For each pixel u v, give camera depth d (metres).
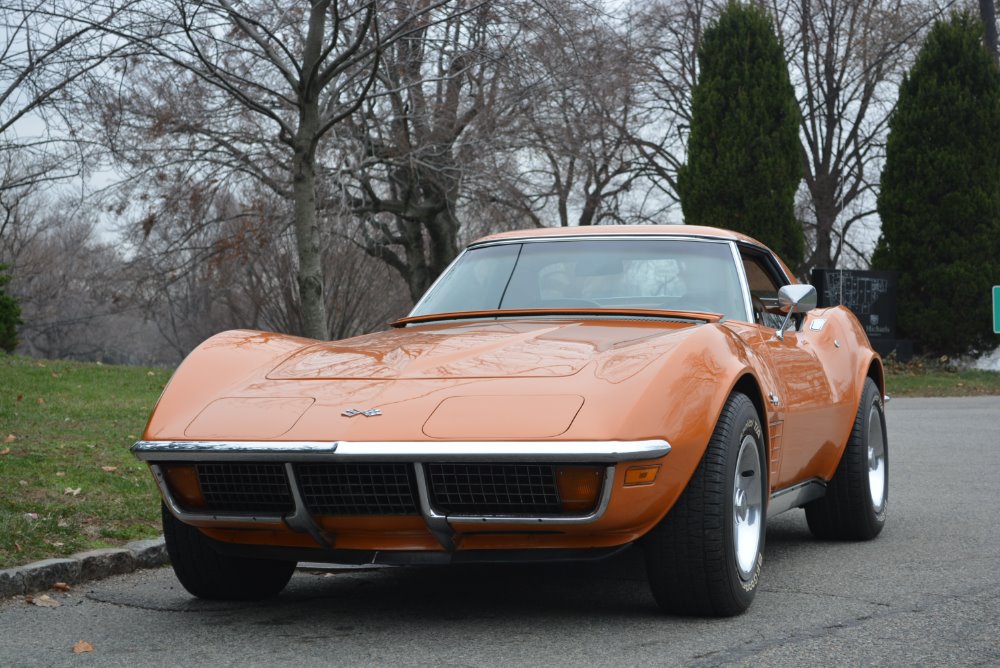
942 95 21.19
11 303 18.31
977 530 5.51
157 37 11.95
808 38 31.95
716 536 3.48
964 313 21.22
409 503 3.34
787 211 22.09
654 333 3.85
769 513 4.33
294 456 3.31
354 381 3.62
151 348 45.84
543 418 3.24
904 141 21.69
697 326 3.80
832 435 4.97
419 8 13.92
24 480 6.08
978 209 21.17
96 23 11.91
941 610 3.71
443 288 4.88
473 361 3.66
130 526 5.25
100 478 6.32
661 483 3.30
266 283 34.22
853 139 33.06
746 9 22.42
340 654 3.26
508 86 18.78
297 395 3.58
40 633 3.60
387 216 26.97
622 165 31.69
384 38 11.60
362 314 35.91
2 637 3.55
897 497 6.75
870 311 21.25
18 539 4.66
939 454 8.98
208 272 20.58
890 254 21.88
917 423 11.89
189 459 3.47
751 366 3.84
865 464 5.25
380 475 3.33
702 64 22.73
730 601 3.57
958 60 21.38
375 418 3.35
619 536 3.36
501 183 21.16
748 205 22.00
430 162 20.48
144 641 3.48
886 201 21.88
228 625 3.69
